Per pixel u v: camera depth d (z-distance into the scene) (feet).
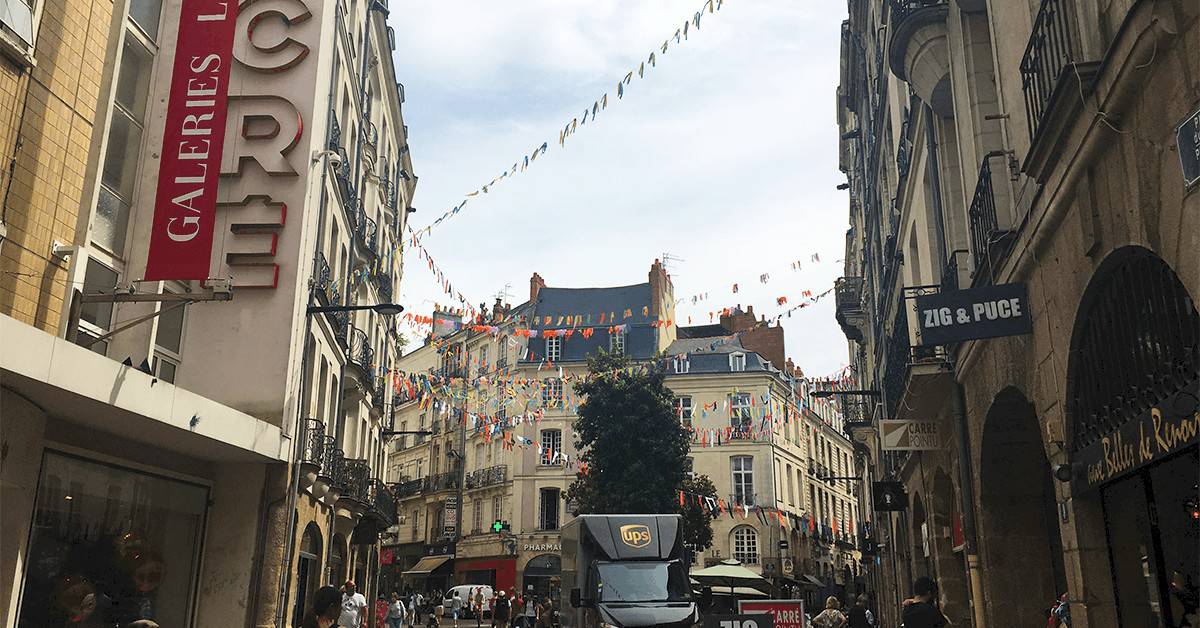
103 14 32.68
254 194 49.96
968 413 38.45
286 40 52.42
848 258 127.34
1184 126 15.81
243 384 47.39
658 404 108.47
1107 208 20.45
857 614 50.70
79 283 30.68
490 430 132.05
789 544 148.36
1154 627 22.26
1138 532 22.53
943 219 43.45
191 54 40.22
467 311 99.30
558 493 149.59
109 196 40.68
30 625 29.94
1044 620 34.60
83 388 27.43
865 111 82.69
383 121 87.61
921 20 38.50
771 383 151.12
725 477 146.61
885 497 59.41
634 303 161.17
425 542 171.01
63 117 30.37
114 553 35.81
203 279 37.01
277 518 45.06
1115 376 22.13
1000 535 35.76
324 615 17.92
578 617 54.60
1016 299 27.81
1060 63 22.85
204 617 43.09
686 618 51.26
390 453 196.44
